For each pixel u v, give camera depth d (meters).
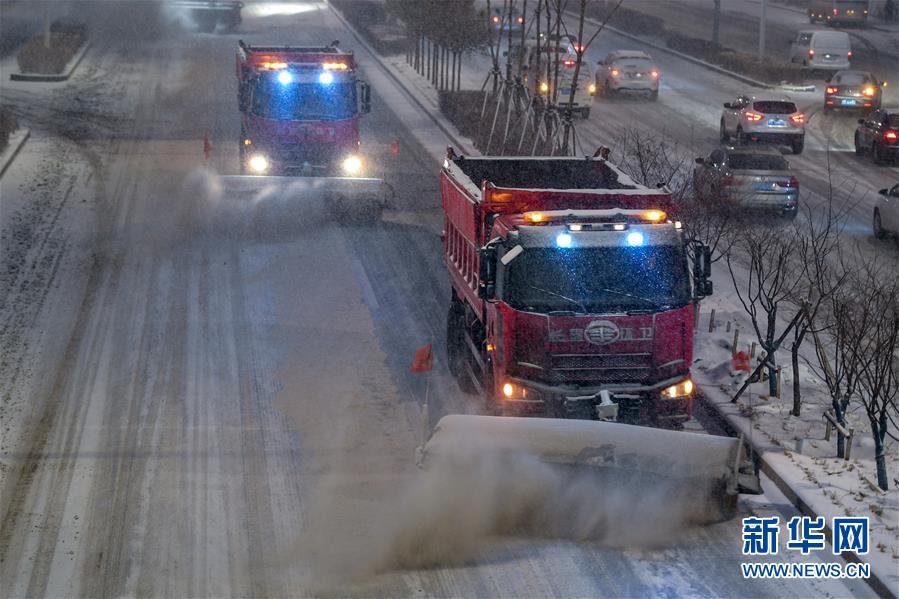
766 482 13.32
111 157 34.16
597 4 81.62
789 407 15.35
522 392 13.49
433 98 47.28
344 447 14.22
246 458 13.86
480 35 46.44
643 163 24.23
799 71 54.12
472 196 15.55
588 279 13.48
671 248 13.62
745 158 28.56
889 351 13.06
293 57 26.39
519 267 13.50
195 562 11.30
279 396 15.98
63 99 44.16
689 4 92.81
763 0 57.66
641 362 13.41
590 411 13.29
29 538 11.84
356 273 22.59
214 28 67.50
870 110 46.69
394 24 71.62
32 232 25.25
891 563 11.05
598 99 49.34
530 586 10.88
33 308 19.95
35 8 75.50
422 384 16.61
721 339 18.09
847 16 77.50
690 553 11.61
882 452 12.67
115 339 18.36
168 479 13.24
